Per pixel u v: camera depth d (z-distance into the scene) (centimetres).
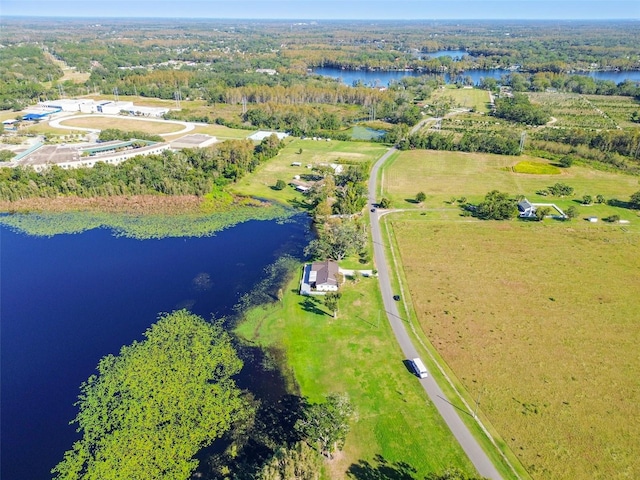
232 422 5978
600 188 13950
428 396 6309
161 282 9156
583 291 8725
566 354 7075
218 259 10062
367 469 5312
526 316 7988
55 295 8681
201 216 12206
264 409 6184
